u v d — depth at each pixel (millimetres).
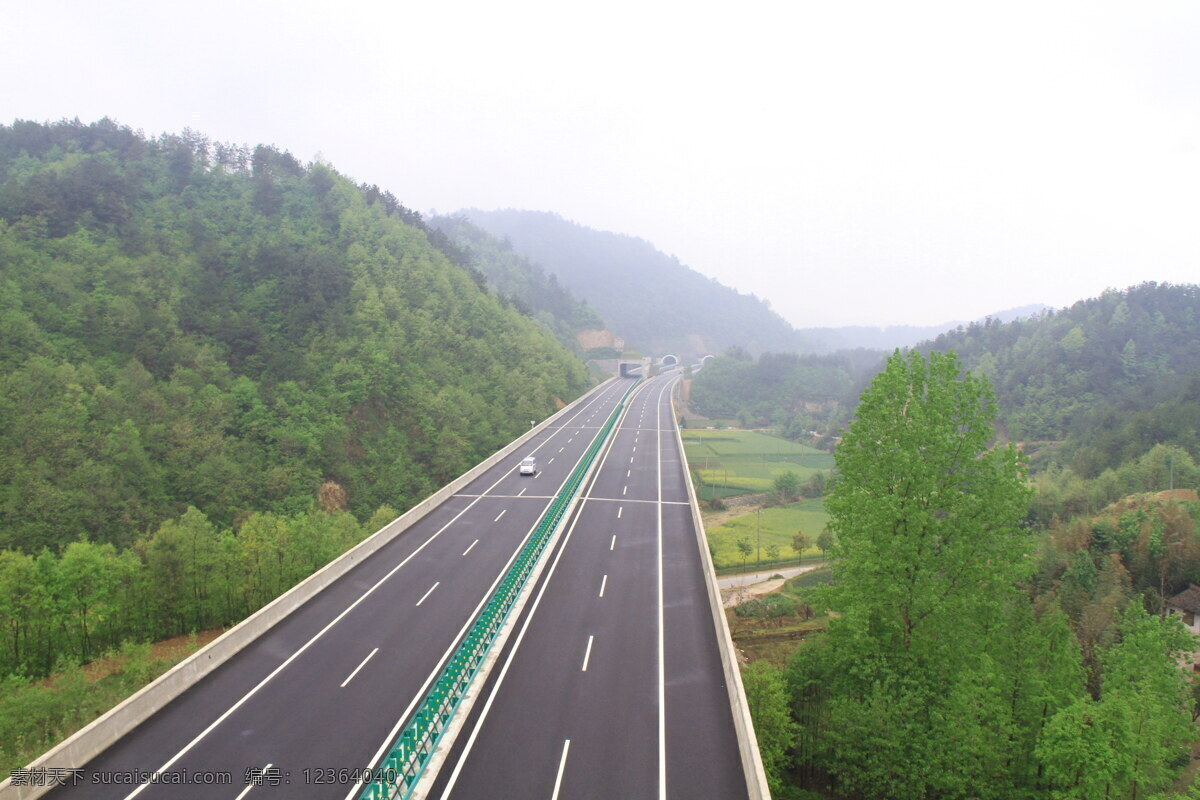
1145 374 121938
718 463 114250
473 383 87875
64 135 98125
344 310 82938
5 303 58062
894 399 27359
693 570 33750
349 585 31156
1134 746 21875
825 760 27234
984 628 27031
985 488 25875
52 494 46406
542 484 52344
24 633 31766
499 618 26234
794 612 52500
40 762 16391
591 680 22719
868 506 26250
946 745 23766
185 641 35094
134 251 75312
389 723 19875
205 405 61938
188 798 16406
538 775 17578
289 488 60219
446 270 107125
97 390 55344
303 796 16578
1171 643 30094
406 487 68000
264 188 98562
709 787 17312
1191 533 51875
